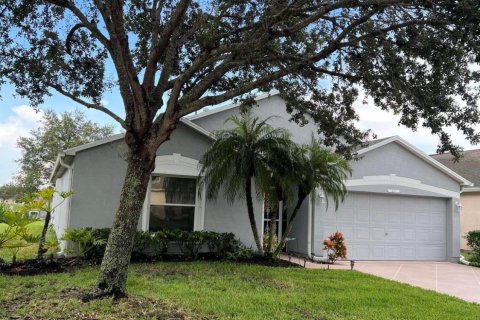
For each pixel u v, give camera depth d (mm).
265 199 11695
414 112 8164
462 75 7461
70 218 11320
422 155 16047
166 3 8977
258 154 11367
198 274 9422
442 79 7566
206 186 12406
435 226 16438
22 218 9227
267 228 15242
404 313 6973
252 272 9977
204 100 7086
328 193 12508
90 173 11594
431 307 7578
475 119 7496
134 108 6809
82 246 10336
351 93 9766
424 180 16156
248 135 11555
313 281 9320
